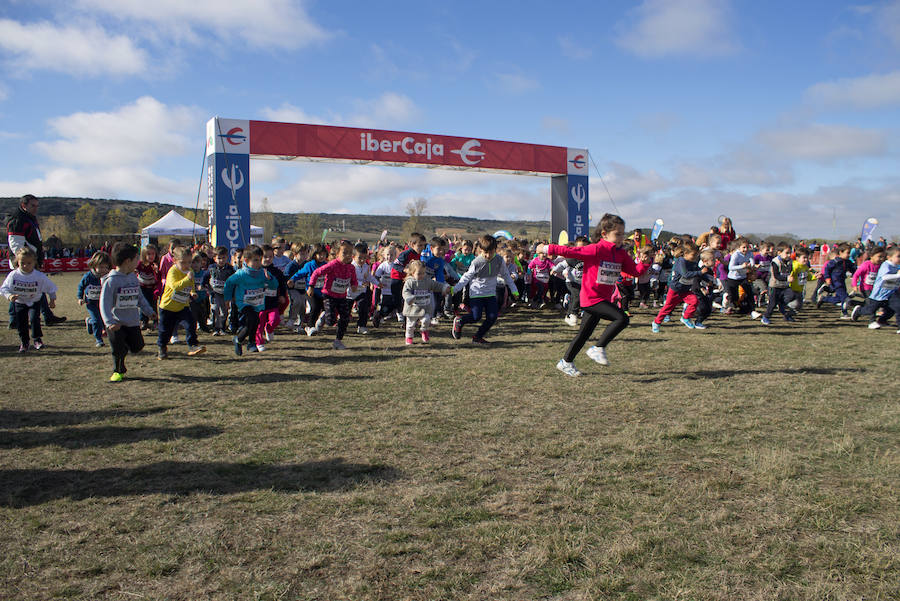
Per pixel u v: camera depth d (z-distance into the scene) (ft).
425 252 37.55
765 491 10.79
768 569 8.14
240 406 17.37
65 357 26.14
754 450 13.01
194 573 8.20
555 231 73.10
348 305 28.37
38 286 27.78
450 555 8.62
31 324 27.96
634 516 9.82
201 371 22.81
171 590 7.77
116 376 21.02
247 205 54.34
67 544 9.04
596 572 8.07
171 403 17.76
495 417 16.01
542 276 48.19
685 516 9.82
